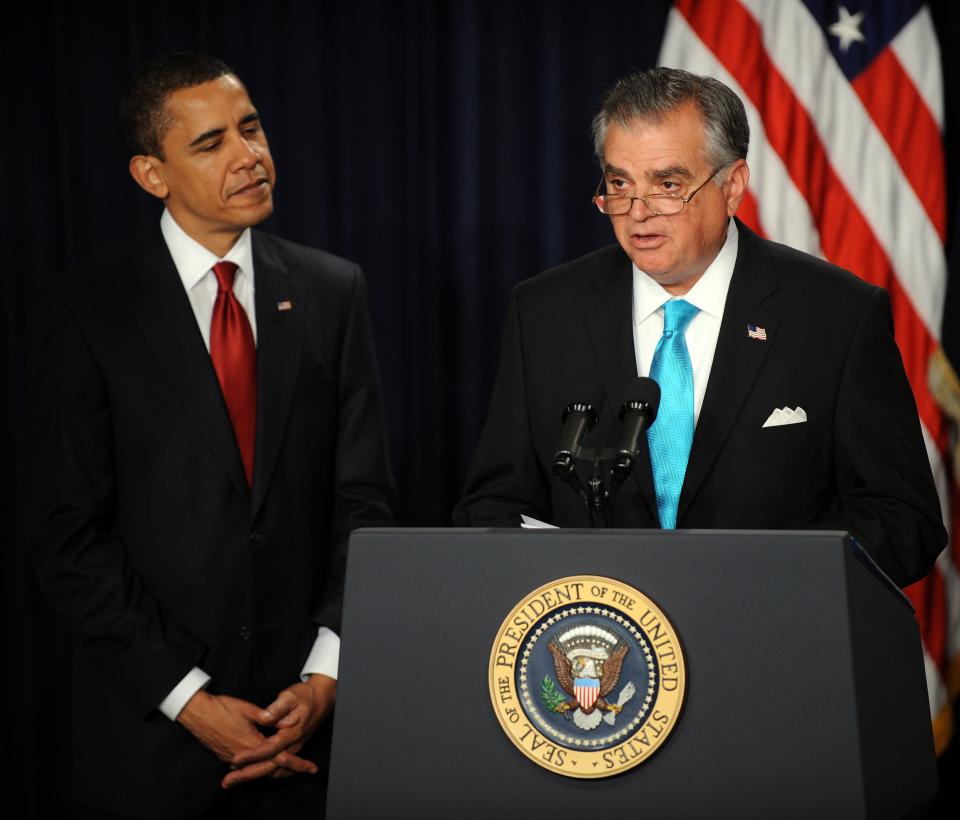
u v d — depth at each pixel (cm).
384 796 503
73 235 1189
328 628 873
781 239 1120
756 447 723
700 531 498
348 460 909
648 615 487
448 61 1205
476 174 1205
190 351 855
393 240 1216
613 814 482
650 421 569
